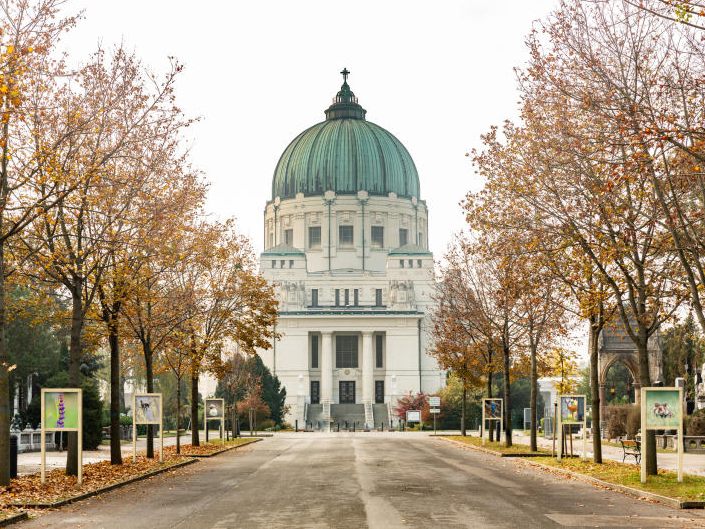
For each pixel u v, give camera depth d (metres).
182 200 34.50
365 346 145.12
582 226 30.69
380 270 153.38
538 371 62.59
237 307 57.75
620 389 107.62
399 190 157.75
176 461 41.66
